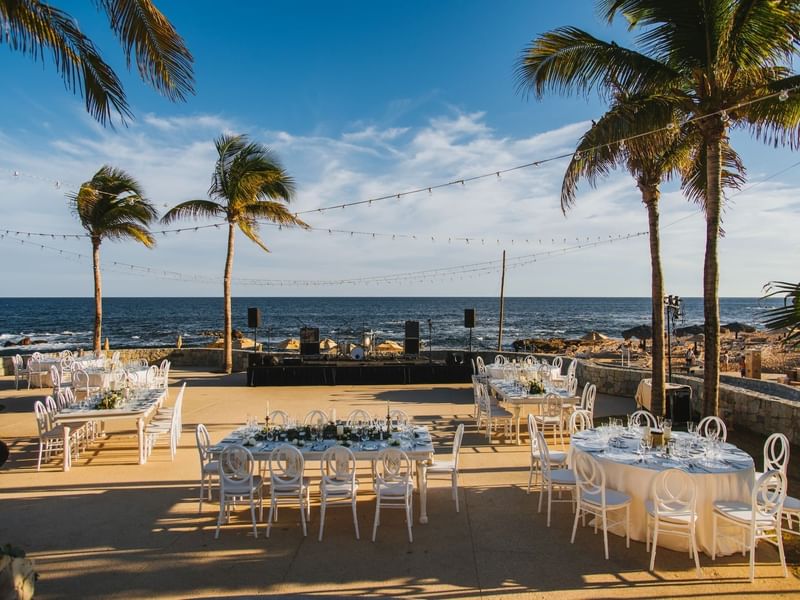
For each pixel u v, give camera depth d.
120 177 18.30
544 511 6.22
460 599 4.31
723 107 7.61
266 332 51.34
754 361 16.58
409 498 5.48
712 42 7.46
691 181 10.30
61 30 5.42
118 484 7.28
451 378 16.58
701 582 4.57
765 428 9.24
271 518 5.70
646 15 8.16
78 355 17.94
